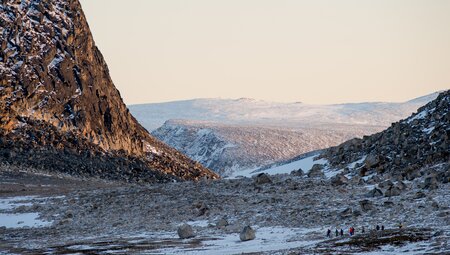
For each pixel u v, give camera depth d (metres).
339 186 98.75
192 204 93.69
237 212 87.44
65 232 86.69
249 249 63.84
